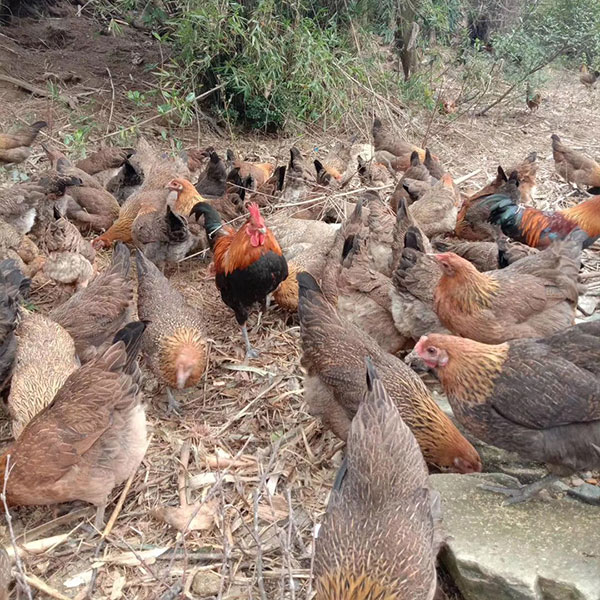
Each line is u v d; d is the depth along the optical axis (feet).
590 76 13.66
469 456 3.47
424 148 9.46
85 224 6.93
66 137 8.23
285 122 9.94
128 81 10.59
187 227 5.98
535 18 14.08
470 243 5.64
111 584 3.24
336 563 2.56
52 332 4.14
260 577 2.93
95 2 11.60
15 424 3.73
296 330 5.40
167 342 4.37
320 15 10.43
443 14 11.85
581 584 2.74
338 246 5.32
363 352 3.76
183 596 3.11
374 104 10.64
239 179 7.09
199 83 9.91
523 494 3.26
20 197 6.11
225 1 8.73
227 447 4.11
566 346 3.23
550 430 3.13
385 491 2.79
